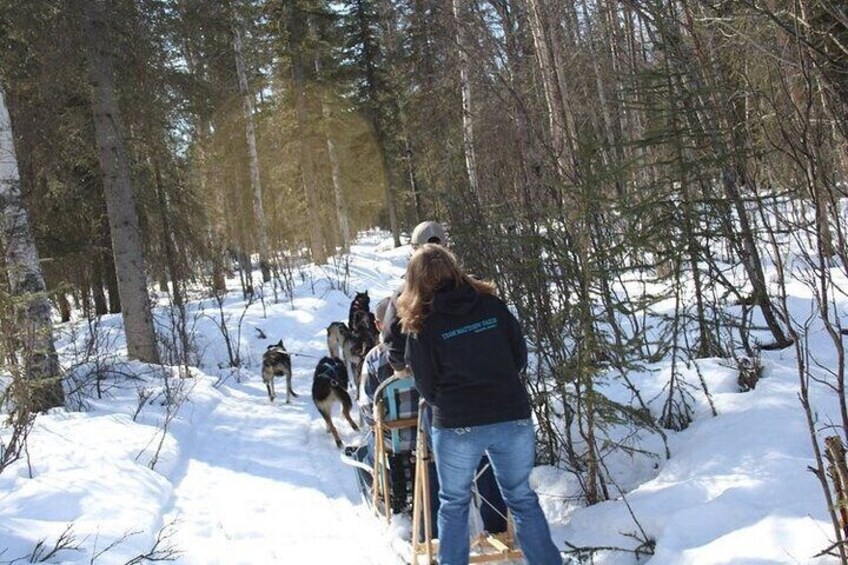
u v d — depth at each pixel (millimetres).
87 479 5504
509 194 5848
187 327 15109
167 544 4785
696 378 6090
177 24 12422
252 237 28578
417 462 4207
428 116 19031
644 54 10977
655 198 5945
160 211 16703
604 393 6203
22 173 12539
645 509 4176
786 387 5559
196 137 18109
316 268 25516
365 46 29500
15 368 5602
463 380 3637
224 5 14328
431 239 5371
